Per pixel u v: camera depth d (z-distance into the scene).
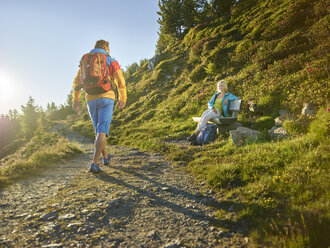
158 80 17.20
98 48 3.57
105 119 3.54
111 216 2.10
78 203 2.33
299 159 2.94
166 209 2.31
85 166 4.38
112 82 3.69
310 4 10.06
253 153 3.60
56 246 1.56
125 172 3.73
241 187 2.69
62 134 16.41
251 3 18.03
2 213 2.07
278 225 1.75
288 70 6.98
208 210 2.28
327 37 7.02
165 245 1.65
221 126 5.85
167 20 25.50
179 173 3.67
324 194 2.00
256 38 11.65
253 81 8.00
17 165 3.81
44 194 2.62
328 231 1.47
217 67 12.12
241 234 1.79
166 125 9.30
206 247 1.64
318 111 4.46
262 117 5.93
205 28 18.92
